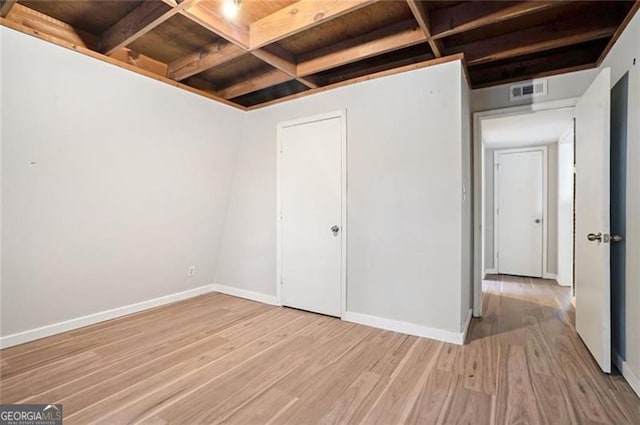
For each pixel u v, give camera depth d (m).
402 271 2.86
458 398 1.87
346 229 3.17
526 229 5.39
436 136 2.70
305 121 3.43
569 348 2.53
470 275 3.28
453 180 2.63
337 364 2.29
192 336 2.80
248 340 2.71
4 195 2.30
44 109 2.31
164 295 3.73
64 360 2.36
